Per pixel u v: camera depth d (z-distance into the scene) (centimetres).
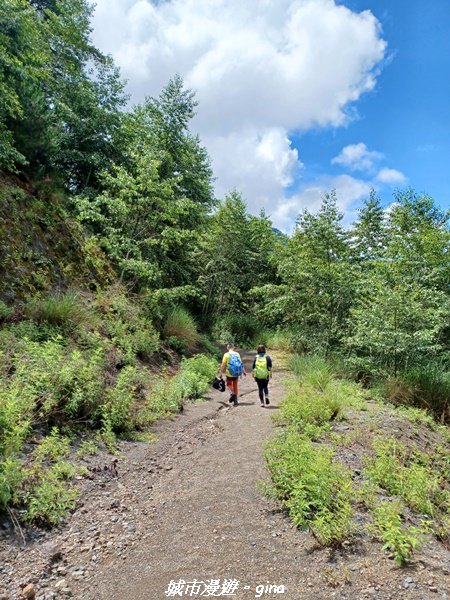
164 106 1848
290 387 1064
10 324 762
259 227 2803
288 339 1964
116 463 545
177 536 378
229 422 791
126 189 1316
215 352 1600
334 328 1582
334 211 1648
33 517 380
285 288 1777
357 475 500
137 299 1328
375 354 1312
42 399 564
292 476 432
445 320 1262
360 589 282
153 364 1122
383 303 1177
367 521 378
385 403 995
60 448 512
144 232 1477
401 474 492
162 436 690
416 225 1702
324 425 683
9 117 1173
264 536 364
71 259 1195
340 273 1562
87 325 946
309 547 342
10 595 292
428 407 978
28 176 1241
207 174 2112
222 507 427
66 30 1672
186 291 1442
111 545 365
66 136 1550
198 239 1958
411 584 285
